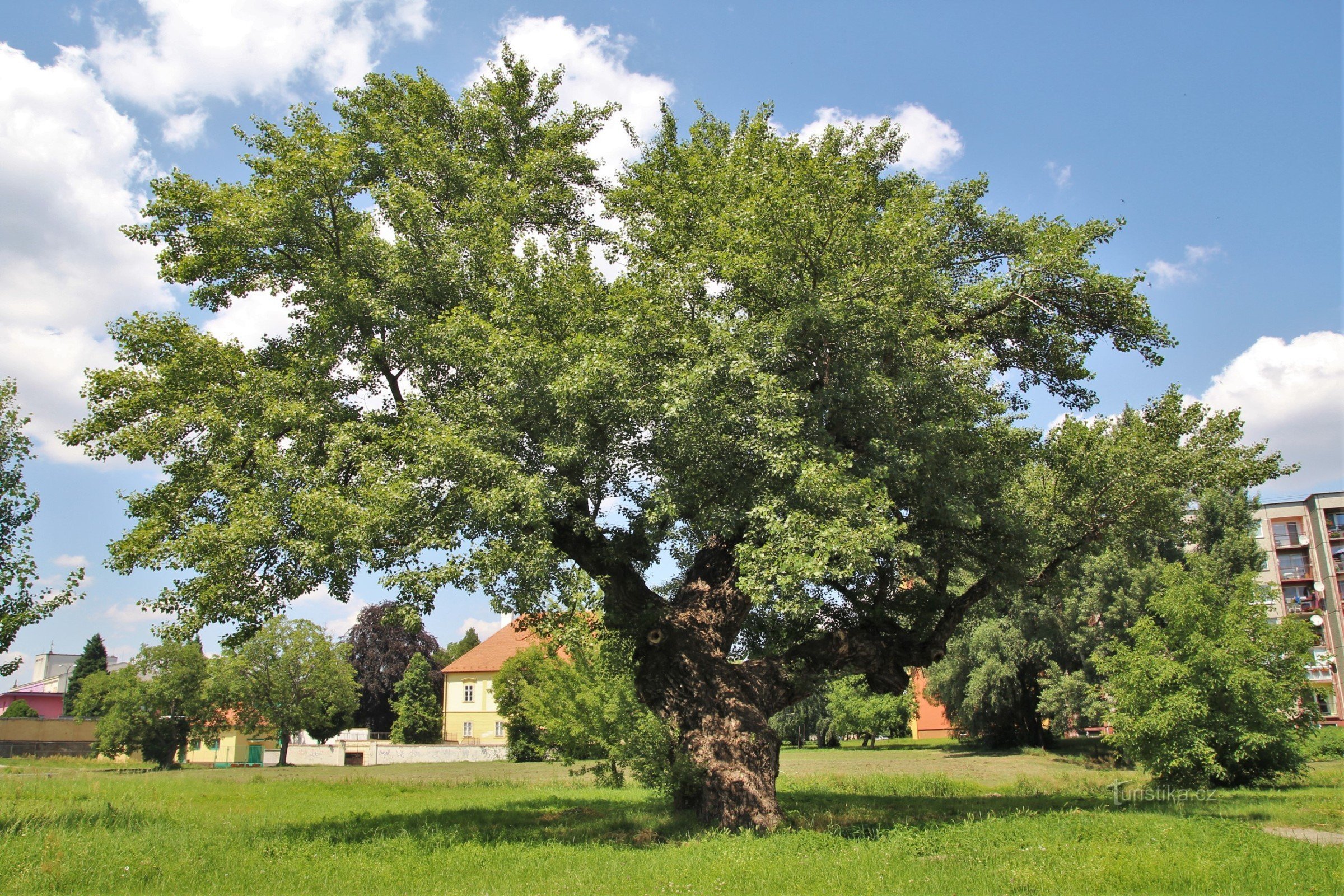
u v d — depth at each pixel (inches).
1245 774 765.9
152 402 530.3
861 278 525.7
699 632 577.6
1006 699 1640.0
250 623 515.8
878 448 514.6
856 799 721.0
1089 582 1476.4
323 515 486.0
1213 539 1541.6
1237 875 339.0
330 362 568.1
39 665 3420.3
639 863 391.5
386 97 703.7
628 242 666.8
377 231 604.4
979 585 625.3
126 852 397.1
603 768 903.7
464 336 534.0
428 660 2573.8
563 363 512.7
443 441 486.3
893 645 615.5
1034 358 660.1
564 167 741.9
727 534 514.6
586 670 940.0
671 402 488.1
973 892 317.1
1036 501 660.1
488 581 488.4
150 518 521.0
